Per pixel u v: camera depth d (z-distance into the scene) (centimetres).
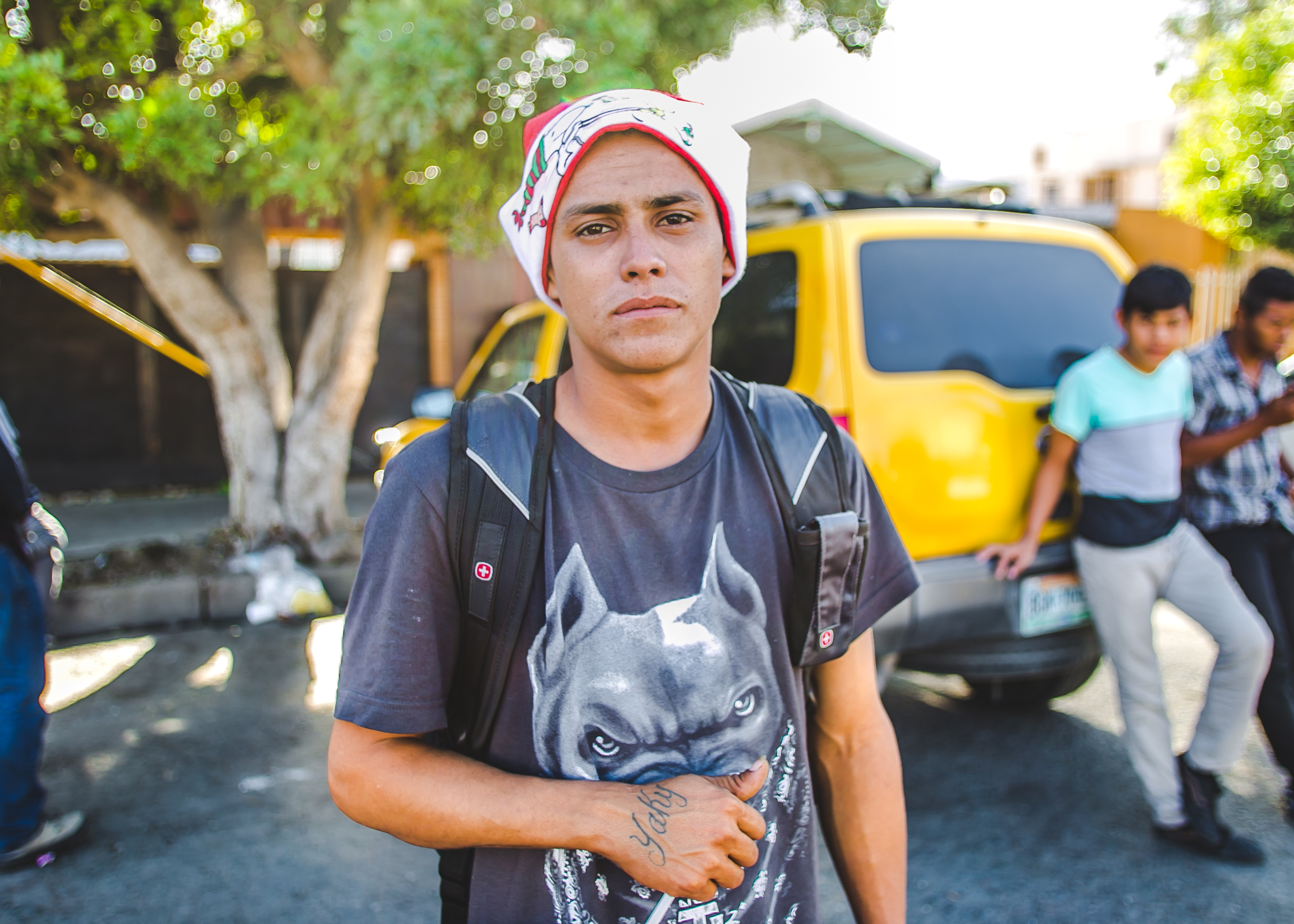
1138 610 253
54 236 620
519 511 92
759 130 865
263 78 542
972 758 315
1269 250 992
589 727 93
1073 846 259
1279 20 823
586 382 95
